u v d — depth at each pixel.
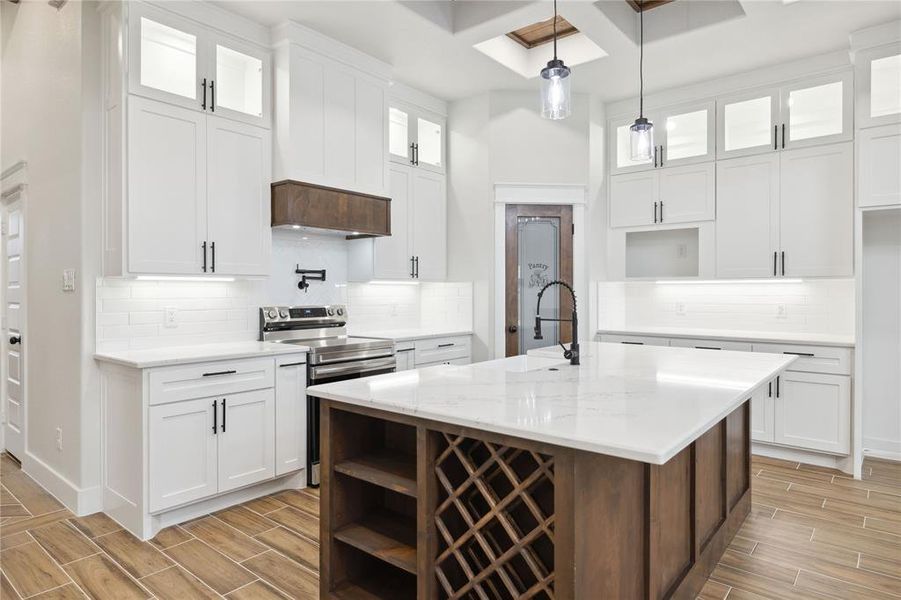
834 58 3.94
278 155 3.59
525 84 4.61
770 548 2.67
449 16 3.67
